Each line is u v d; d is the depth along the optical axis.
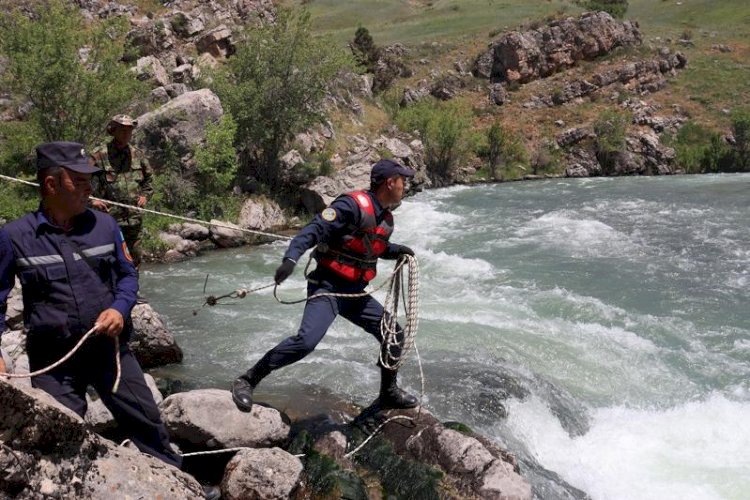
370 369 7.07
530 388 6.87
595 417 6.67
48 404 3.21
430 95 39.97
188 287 11.41
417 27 52.97
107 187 6.80
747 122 33.53
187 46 25.77
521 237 15.83
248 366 7.16
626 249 14.18
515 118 37.38
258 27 21.92
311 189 19.88
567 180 30.97
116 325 3.47
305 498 4.65
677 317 9.80
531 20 47.56
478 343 8.27
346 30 55.62
